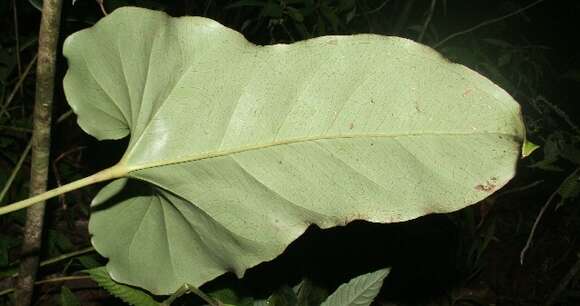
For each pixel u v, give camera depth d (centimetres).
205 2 166
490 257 174
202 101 55
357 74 51
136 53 56
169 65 55
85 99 57
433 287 140
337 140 52
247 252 60
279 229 57
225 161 55
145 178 57
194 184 57
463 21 266
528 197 200
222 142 55
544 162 117
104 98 58
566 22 332
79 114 57
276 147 54
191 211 60
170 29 54
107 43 55
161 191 59
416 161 51
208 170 56
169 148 56
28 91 150
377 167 52
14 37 141
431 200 51
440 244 141
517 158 48
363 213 53
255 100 54
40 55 56
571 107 261
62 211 140
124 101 58
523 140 48
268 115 54
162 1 156
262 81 53
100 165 141
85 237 136
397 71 50
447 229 141
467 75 49
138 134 56
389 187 52
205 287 81
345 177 53
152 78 56
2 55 132
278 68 53
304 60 52
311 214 55
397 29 157
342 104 52
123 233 64
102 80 57
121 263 65
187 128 56
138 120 57
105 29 55
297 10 125
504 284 164
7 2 137
